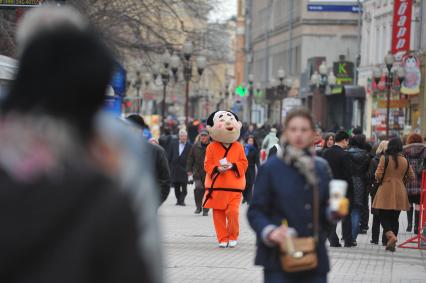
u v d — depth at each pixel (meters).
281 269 15.06
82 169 6.68
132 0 87.38
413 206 48.09
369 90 121.50
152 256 7.11
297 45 180.88
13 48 63.38
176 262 32.50
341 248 39.19
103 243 6.59
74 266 6.48
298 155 15.29
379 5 123.00
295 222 15.16
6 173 6.52
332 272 31.23
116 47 90.81
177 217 52.00
